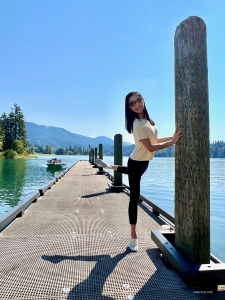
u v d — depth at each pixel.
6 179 15.02
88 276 1.79
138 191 2.33
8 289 1.60
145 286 1.65
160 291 1.59
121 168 2.60
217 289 1.62
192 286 1.60
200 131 1.74
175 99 1.91
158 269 1.90
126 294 1.55
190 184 1.75
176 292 1.58
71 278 1.76
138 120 2.21
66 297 1.52
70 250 2.28
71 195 5.27
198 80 1.76
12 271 1.86
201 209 1.73
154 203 3.72
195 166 1.74
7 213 3.05
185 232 1.77
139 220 3.35
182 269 1.60
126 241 2.54
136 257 2.13
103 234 2.75
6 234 2.71
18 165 29.50
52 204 4.35
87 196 5.16
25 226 3.01
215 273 1.57
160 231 2.28
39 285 1.66
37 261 2.04
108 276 1.79
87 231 2.84
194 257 1.70
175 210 1.92
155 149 2.06
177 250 1.86
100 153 10.62
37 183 13.21
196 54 1.77
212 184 12.17
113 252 2.25
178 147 1.86
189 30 1.79
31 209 3.95
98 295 1.54
